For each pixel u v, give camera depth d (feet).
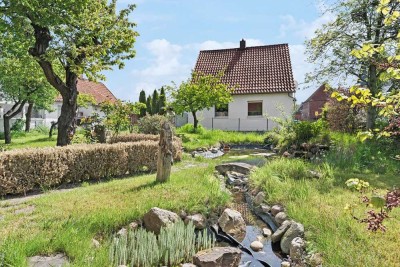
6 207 18.54
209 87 65.31
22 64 46.50
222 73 71.26
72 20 38.14
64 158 25.41
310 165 29.27
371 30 40.04
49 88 67.92
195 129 66.59
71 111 41.32
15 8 32.71
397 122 7.99
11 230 14.08
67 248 12.59
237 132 71.82
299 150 41.93
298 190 20.81
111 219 15.83
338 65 43.70
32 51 38.63
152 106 114.42
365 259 11.85
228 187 27.20
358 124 47.19
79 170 26.68
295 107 75.10
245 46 90.94
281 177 25.32
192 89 64.69
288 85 75.15
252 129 77.51
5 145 57.11
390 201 7.64
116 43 42.06
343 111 48.03
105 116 48.98
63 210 17.01
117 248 13.74
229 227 17.72
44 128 94.22
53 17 34.65
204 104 65.21
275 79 77.92
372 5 38.55
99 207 17.44
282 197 20.63
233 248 14.99
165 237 14.87
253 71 82.64
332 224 14.97
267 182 23.73
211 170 30.76
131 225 16.14
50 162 24.16
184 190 21.18
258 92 76.07
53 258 12.05
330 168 27.35
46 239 13.03
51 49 37.99
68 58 38.11
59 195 20.93
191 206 18.81
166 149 23.66
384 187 22.12
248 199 23.82
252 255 15.64
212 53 92.89
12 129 88.69
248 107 78.59
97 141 44.14
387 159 32.27
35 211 17.04
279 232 16.72
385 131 8.68
